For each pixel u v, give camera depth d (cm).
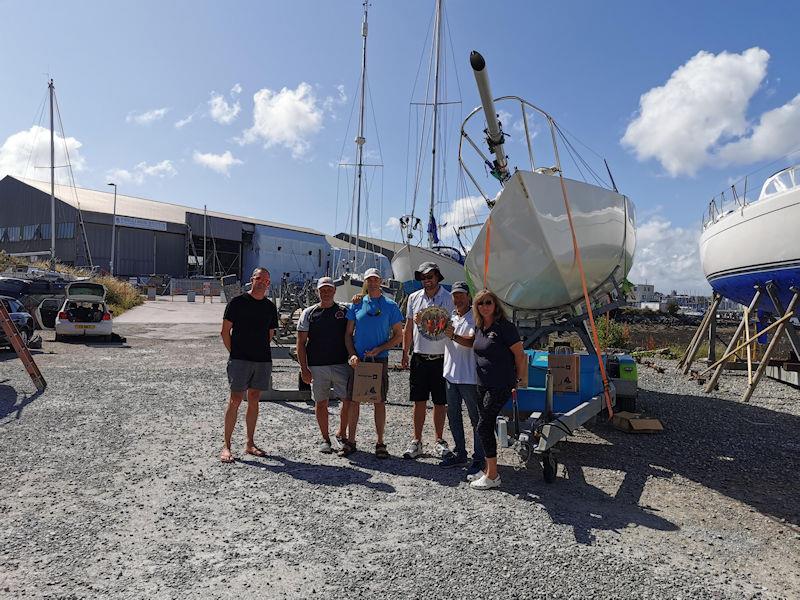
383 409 528
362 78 2656
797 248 1047
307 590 284
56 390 820
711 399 930
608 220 697
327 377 541
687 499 442
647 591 291
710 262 1382
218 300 4175
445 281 1788
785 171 1116
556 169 785
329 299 545
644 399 912
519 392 579
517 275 687
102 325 1548
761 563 331
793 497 452
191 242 5591
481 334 449
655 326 3806
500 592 286
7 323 816
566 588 292
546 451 463
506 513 397
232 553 324
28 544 330
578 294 720
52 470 467
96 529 353
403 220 1877
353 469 494
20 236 5381
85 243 4875
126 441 560
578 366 576
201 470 478
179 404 745
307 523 371
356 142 2667
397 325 535
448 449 538
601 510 410
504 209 650
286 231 6450
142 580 290
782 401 918
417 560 320
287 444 572
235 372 512
